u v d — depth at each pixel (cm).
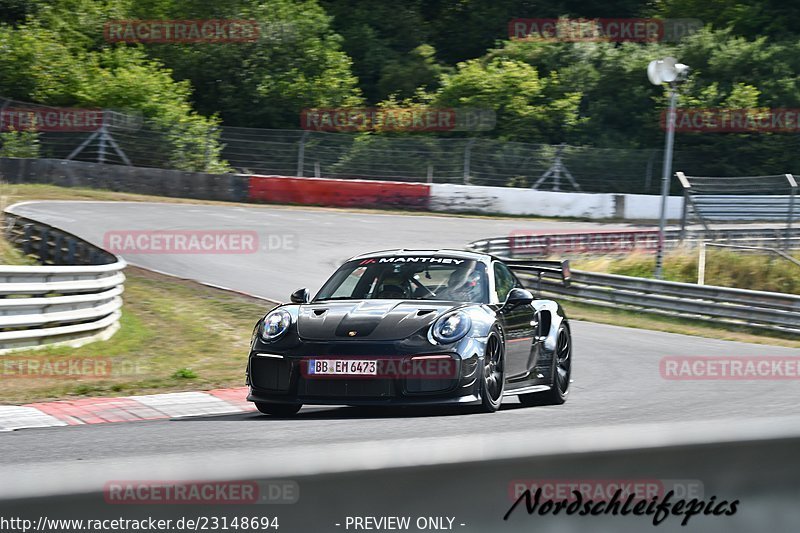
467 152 12950
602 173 13200
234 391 3148
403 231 9350
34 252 6181
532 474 733
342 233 8888
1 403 2673
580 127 14725
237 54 14812
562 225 11069
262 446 1867
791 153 14062
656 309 6762
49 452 1839
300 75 14775
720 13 16950
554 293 7438
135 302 5153
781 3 16525
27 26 14162
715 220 9406
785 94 14500
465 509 698
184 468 592
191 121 12825
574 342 4953
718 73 15112
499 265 2795
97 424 2345
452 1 18188
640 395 3142
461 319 2353
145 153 12069
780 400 3034
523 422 2198
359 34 16538
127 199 10250
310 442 1914
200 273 6544
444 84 14900
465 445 702
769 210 9456
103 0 15350
